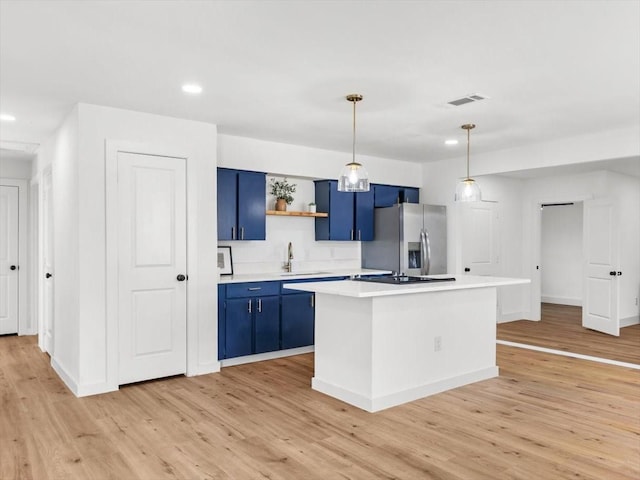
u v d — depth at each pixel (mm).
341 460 2689
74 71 3162
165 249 4250
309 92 3631
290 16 2410
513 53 2900
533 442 2922
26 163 6398
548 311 8258
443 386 3934
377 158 6500
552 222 9375
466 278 4375
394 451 2803
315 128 4801
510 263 7234
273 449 2834
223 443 2920
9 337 6242
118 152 4008
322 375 3922
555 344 5664
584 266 6629
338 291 3385
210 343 4508
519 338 6000
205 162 4500
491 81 3408
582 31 2596
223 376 4367
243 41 2711
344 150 5988
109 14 2383
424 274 6258
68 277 4129
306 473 2541
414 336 3754
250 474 2531
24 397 3795
